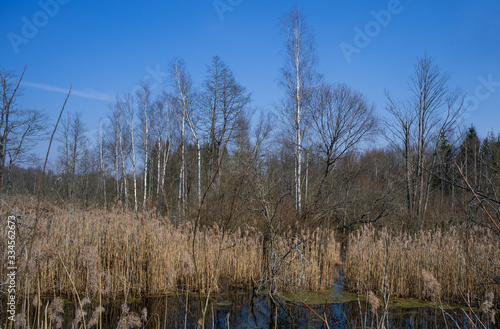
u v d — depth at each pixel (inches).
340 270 432.1
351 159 796.0
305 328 259.0
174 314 274.2
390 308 298.4
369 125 773.9
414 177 761.6
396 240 385.7
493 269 292.7
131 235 350.9
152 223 380.8
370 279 347.3
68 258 297.1
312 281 347.9
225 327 257.0
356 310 295.1
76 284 291.1
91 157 1368.1
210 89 880.3
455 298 309.6
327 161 732.0
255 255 382.3
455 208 620.1
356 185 764.0
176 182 947.3
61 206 533.0
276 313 279.3
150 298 305.1
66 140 1253.1
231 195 486.3
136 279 321.7
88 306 269.0
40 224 272.4
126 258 323.9
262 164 460.1
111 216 405.7
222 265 370.0
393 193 682.8
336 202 649.0
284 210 549.0
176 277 327.0
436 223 637.9
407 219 652.7
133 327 246.1
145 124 1039.0
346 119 759.7
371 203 671.1
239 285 350.9
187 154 835.4
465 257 297.9
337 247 478.3
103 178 1242.0
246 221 499.5
